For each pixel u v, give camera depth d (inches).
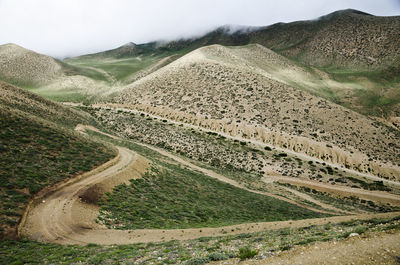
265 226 962.1
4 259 588.1
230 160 2677.2
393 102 5226.4
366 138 3154.5
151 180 1460.4
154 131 3238.2
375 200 2106.3
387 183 2449.6
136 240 784.3
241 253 424.8
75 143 1517.0
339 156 2805.1
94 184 1135.0
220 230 915.4
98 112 4089.6
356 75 6796.3
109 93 5251.0
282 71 6250.0
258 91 4013.3
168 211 1141.7
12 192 906.1
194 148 2854.3
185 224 1026.7
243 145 2997.0
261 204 1555.1
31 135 1353.3
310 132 3147.1
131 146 2375.7
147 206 1143.6
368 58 7731.3
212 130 3353.8
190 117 3654.0
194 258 442.9
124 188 1235.2
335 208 1764.3
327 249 374.6
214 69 4746.6
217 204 1429.6
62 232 792.9
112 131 3139.8
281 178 2418.8
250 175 2426.2
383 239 374.6
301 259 351.6
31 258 603.2
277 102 3735.2
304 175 2479.1
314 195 2113.7
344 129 3267.7
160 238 811.4
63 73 7012.8
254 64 5753.0
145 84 4953.3
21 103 2133.4
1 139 1193.4
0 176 955.3
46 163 1183.6
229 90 4104.3
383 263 307.0
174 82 4635.8
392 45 7549.2
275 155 2815.0
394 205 2037.4
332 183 2358.5
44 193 989.8
